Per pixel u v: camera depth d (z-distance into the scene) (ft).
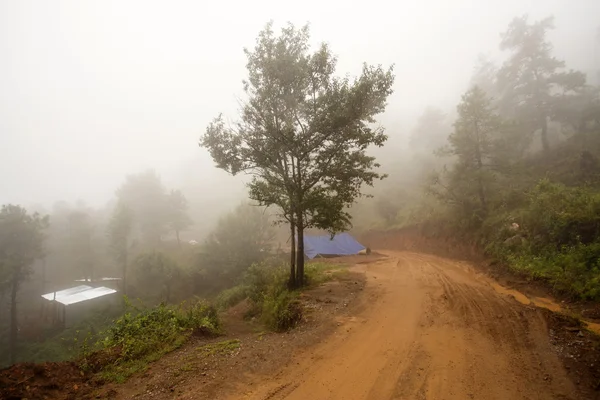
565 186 60.49
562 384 17.19
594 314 27.94
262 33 45.16
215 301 64.85
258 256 110.52
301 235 46.52
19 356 98.68
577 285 32.99
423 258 75.10
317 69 43.83
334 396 17.07
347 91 41.22
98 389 18.90
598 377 17.53
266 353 23.35
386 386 17.90
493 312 30.32
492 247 57.67
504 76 98.27
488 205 70.79
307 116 45.78
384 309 33.76
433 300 36.19
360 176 45.39
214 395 17.46
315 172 45.68
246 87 46.62
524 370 18.98
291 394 17.43
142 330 27.71
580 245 38.73
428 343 23.85
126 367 21.89
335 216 44.06
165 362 22.54
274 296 42.37
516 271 44.14
